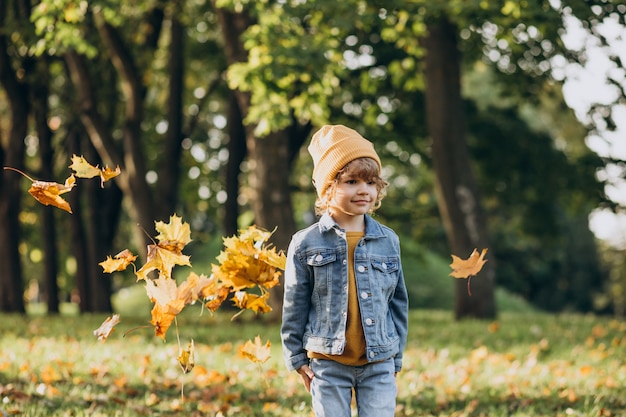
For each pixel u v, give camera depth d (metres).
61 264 27.89
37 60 16.88
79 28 13.12
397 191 21.95
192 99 20.38
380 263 3.75
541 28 10.73
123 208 28.16
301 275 3.73
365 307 3.66
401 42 13.11
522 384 7.23
